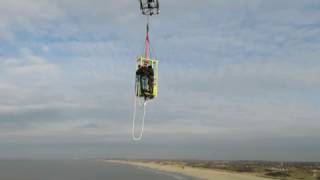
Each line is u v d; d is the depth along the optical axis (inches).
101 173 7445.9
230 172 7440.9
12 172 7647.6
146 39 904.3
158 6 838.5
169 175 6692.9
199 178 5851.4
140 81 889.5
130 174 7081.7
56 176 6378.0
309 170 7396.7
